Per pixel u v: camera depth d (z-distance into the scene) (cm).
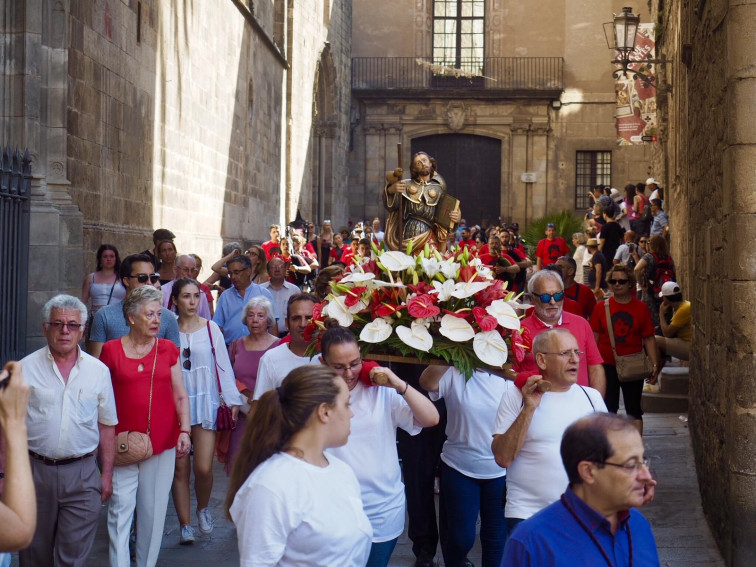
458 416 545
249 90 2364
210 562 659
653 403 1142
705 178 761
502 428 468
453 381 545
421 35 3728
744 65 586
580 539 295
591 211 2370
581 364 618
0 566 527
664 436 1013
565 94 3631
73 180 1240
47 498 524
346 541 335
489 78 3581
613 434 294
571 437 300
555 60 3656
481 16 3731
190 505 772
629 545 298
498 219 3669
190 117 1839
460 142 3681
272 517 325
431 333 523
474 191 3678
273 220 2675
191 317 700
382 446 463
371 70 3750
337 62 3353
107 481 555
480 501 554
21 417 292
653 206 1858
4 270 800
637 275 1383
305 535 329
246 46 2314
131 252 1469
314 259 1855
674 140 1636
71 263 1154
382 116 3666
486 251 1061
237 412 702
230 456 736
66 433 523
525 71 3688
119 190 1434
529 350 521
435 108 3653
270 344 743
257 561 323
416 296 509
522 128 3619
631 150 3591
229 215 2177
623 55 1766
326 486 337
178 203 1769
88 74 1290
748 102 586
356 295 525
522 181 3631
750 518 588
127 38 1462
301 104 2942
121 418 587
